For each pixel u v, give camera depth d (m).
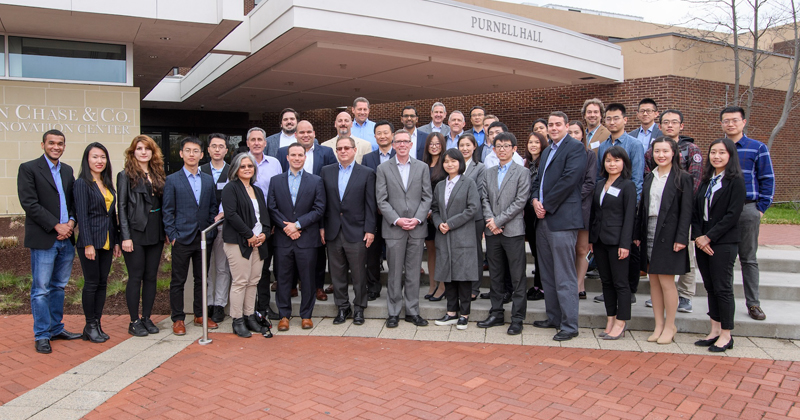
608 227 5.22
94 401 4.00
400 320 6.09
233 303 5.54
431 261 6.59
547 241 5.49
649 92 15.88
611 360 4.75
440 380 4.33
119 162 11.05
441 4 10.98
